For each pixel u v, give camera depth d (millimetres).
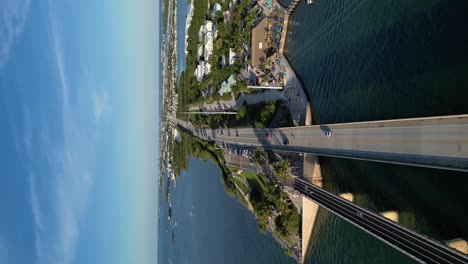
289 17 121750
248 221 145500
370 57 87000
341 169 89500
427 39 73125
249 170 131750
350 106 91625
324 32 104062
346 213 76000
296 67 115562
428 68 72125
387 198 76438
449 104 67438
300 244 102125
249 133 131750
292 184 103438
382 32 84500
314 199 87875
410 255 60312
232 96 155500
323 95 101438
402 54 78500
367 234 81125
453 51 67688
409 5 78188
